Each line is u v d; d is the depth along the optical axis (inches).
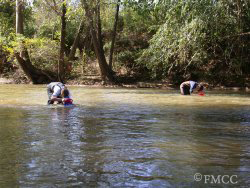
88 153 184.4
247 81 888.3
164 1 665.6
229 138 225.0
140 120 302.5
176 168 158.4
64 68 1023.0
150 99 519.8
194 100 508.4
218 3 636.1
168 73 892.6
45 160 170.6
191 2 629.6
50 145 202.1
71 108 386.9
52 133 238.7
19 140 215.5
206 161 169.6
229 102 480.1
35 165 162.1
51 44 1005.8
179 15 666.2
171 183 138.9
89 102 460.1
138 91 720.3
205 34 702.5
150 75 975.0
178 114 345.4
